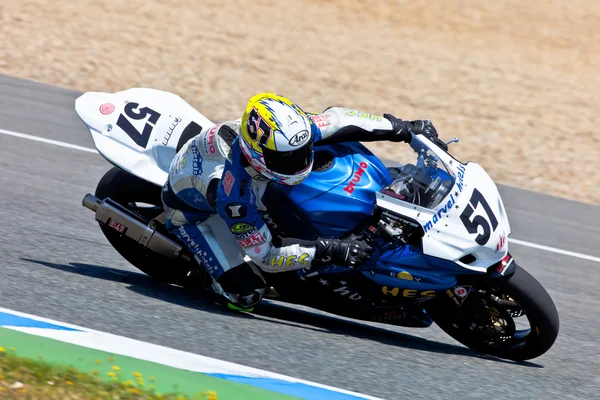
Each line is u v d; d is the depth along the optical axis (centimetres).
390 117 1805
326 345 1716
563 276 2550
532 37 6756
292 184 1666
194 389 1373
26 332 1490
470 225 1694
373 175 1772
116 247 2011
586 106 4919
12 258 1931
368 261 1734
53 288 1764
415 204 1705
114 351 1475
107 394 1276
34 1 5581
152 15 5691
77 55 4503
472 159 3778
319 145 1767
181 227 1883
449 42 6253
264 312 1909
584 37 6925
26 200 2447
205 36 5309
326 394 1448
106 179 2052
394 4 7250
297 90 4450
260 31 5691
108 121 1948
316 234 1755
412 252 1716
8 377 1270
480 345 1820
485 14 7275
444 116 4369
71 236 2230
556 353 1902
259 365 1535
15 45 4528
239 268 1812
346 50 5497
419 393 1530
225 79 4450
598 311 2284
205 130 1816
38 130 3203
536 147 4075
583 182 3688
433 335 1967
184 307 1814
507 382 1659
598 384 1738
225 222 1811
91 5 5719
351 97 4466
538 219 3089
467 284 1739
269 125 1608
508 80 5306
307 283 1812
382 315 1822
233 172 1691
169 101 2031
